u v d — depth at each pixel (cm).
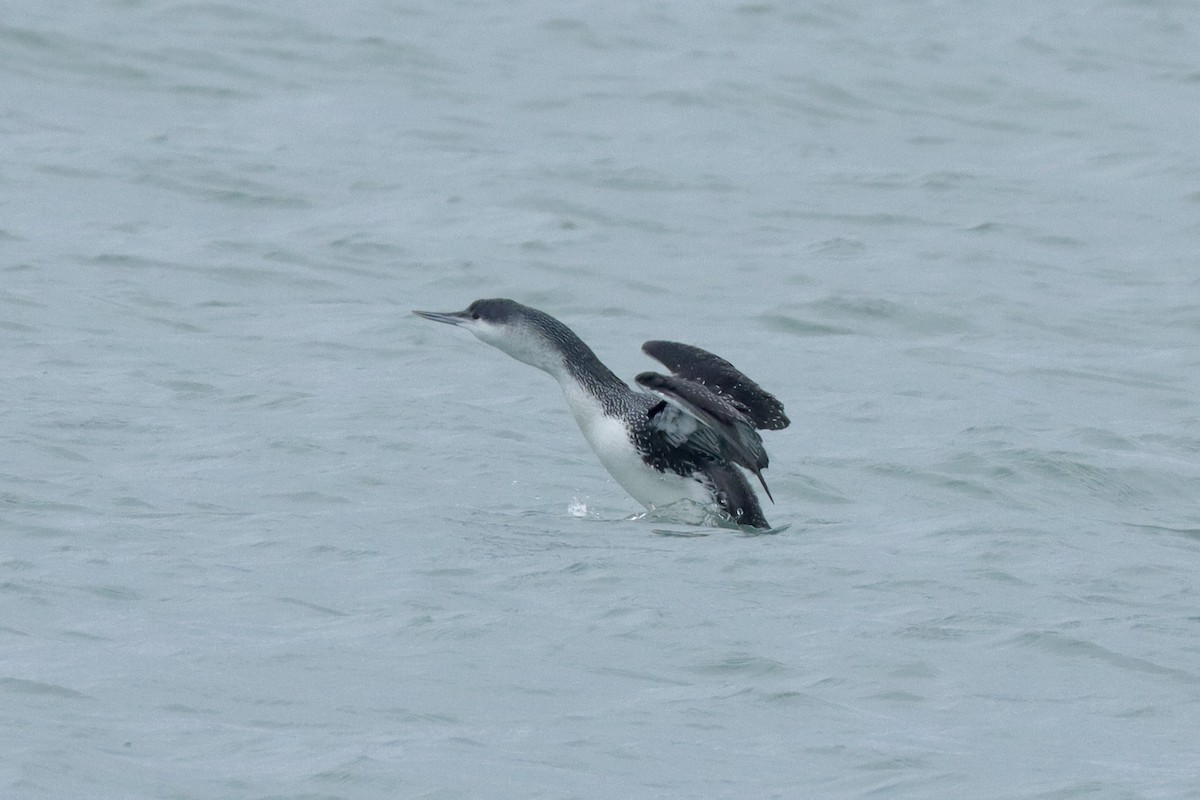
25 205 9300
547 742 3209
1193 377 7431
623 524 5072
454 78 12781
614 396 5362
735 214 10075
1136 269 9306
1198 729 3375
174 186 9912
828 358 7538
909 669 3688
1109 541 4953
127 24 13225
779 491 5556
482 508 5197
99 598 3988
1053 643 3866
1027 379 7275
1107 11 15638
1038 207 10562
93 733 3142
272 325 7562
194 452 5578
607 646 3769
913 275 8988
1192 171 11406
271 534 4659
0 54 12350
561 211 9881
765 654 3744
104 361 6750
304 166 10506
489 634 3806
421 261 8825
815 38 14388
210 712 3284
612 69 13262
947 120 12662
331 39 13400
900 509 5369
